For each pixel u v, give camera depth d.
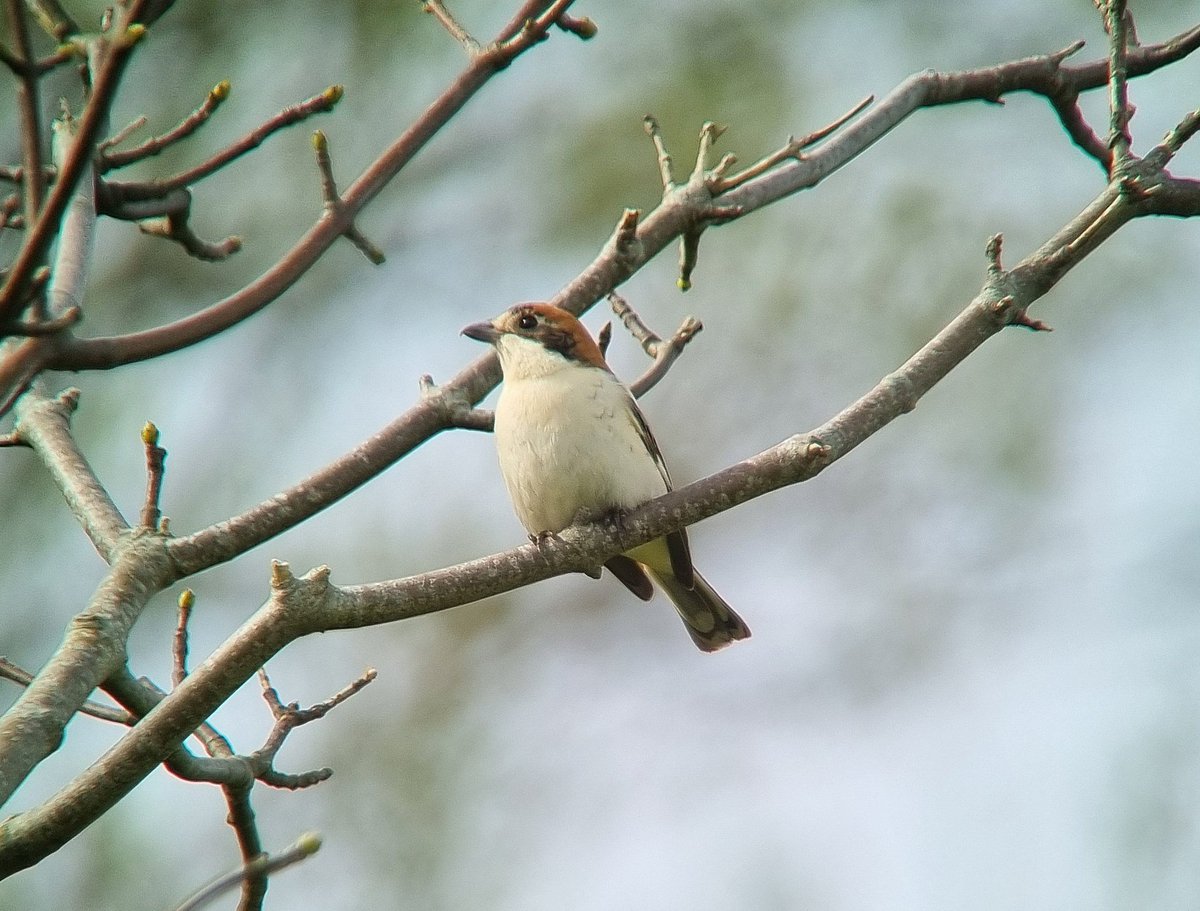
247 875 5.16
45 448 7.94
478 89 7.48
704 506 7.57
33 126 5.15
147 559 7.06
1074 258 7.75
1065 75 10.42
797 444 7.48
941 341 7.68
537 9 7.89
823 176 10.22
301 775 6.94
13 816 6.12
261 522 7.66
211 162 7.89
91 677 6.39
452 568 7.12
